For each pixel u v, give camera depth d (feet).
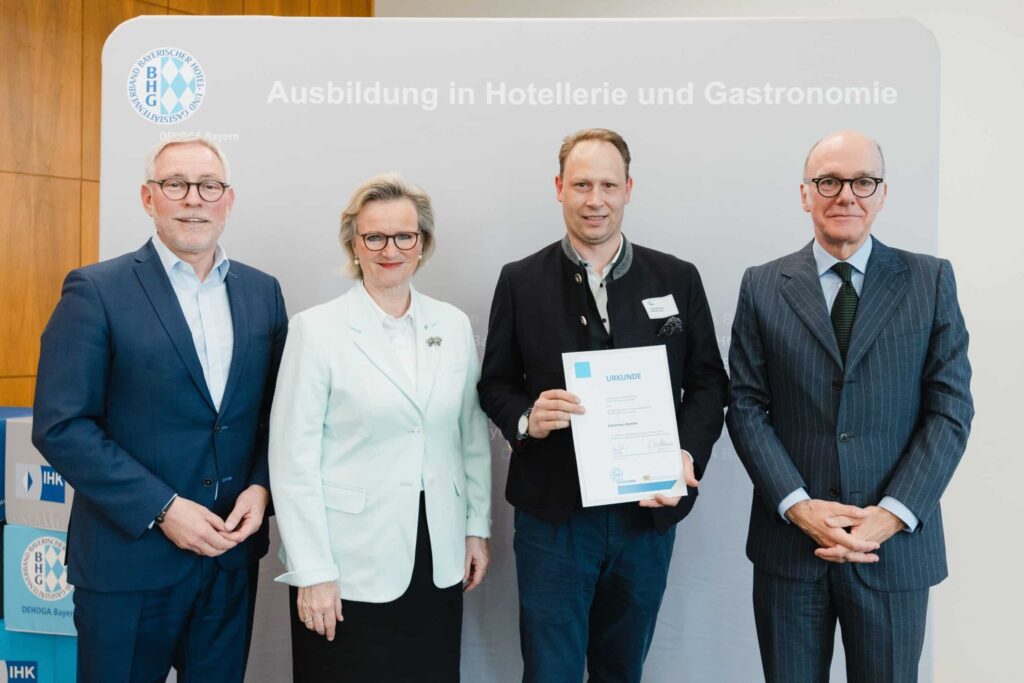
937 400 5.76
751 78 7.91
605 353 6.21
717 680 8.30
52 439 5.55
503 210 8.07
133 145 8.01
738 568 8.24
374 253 6.00
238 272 6.44
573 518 6.39
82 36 11.71
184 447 5.88
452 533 6.14
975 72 9.32
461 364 6.35
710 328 6.71
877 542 5.62
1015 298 9.15
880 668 5.83
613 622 6.68
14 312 11.30
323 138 8.05
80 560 5.87
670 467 6.16
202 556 5.93
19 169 11.25
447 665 6.13
